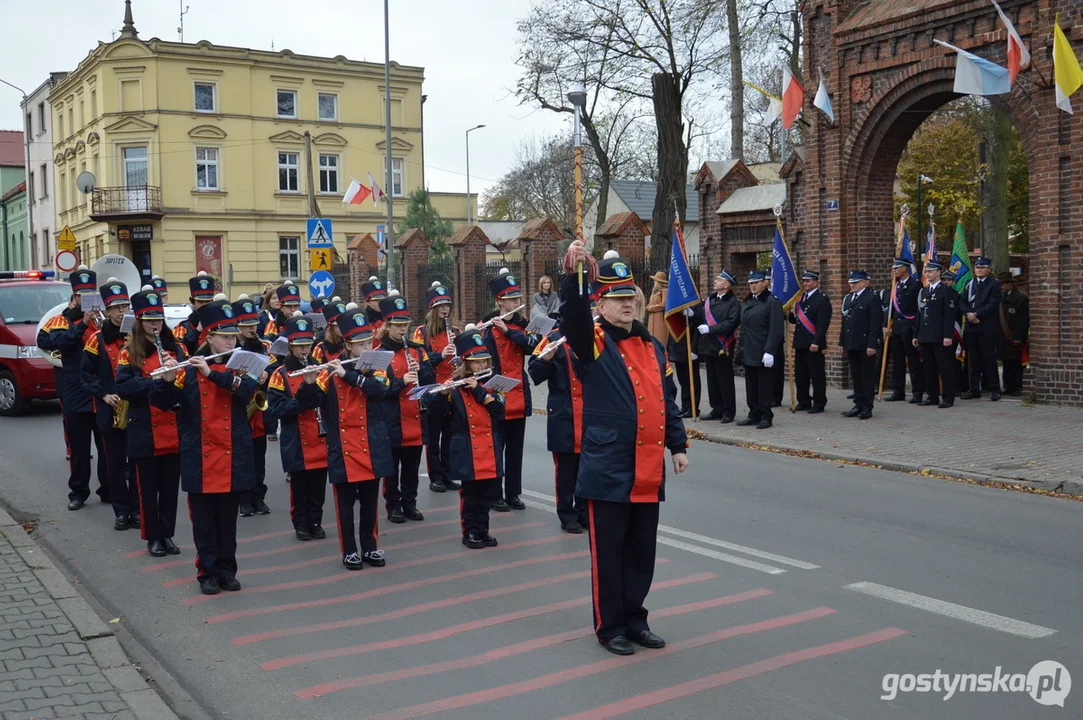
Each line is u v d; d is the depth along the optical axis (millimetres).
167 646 6133
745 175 21469
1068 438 12141
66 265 21031
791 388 15367
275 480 11430
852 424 13891
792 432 13430
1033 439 12156
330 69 44938
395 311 9352
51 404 18531
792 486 10289
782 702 5043
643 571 5824
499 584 7219
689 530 8500
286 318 12273
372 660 5789
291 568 7840
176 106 41781
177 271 42312
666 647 5836
